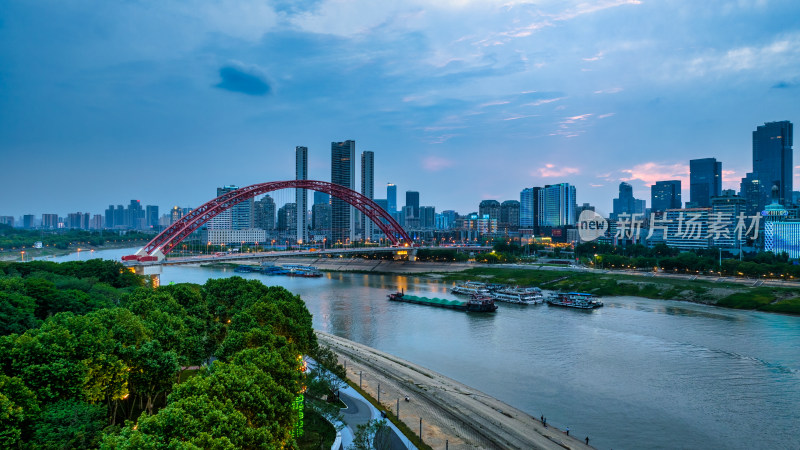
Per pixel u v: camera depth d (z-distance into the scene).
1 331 62.84
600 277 193.75
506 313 141.00
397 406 62.69
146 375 50.75
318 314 139.00
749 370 84.81
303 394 60.59
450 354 96.06
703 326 120.00
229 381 38.81
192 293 86.75
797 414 66.75
